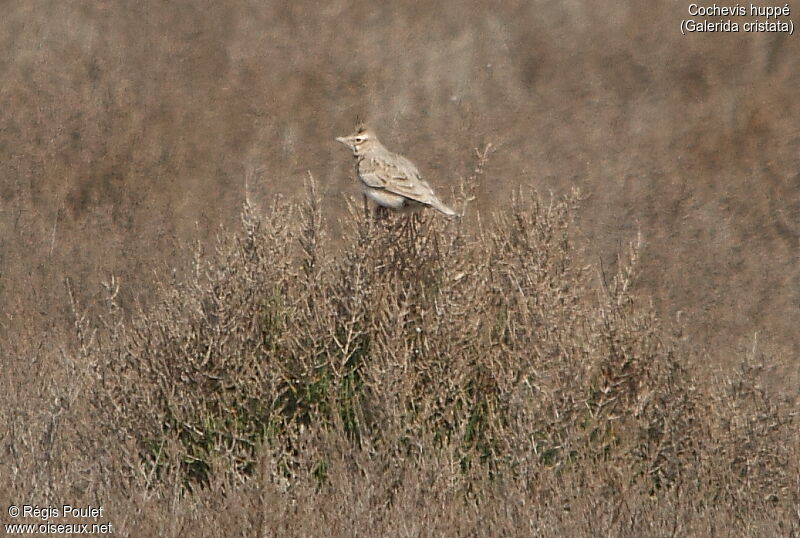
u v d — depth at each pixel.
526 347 13.24
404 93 28.23
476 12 31.48
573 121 26.69
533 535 11.45
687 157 25.03
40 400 13.73
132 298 18.69
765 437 13.39
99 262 20.30
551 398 12.90
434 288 13.80
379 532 11.38
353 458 12.57
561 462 12.77
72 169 24.12
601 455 13.12
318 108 27.48
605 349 13.62
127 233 21.75
